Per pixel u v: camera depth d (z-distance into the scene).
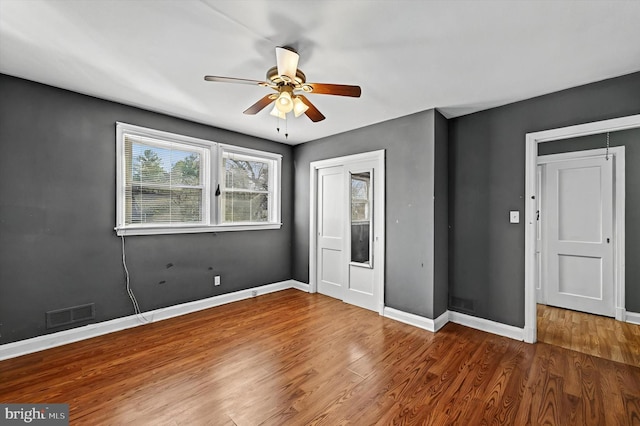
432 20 1.70
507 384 2.11
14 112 2.46
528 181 2.82
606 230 3.45
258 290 4.29
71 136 2.74
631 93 2.33
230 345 2.69
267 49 2.03
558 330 3.07
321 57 2.12
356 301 3.87
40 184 2.59
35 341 2.54
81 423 1.70
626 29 1.76
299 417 1.77
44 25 1.77
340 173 4.13
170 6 1.59
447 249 3.36
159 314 3.30
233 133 3.98
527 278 2.82
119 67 2.29
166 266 3.37
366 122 3.58
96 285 2.89
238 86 2.62
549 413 1.81
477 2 1.54
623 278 3.33
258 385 2.08
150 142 3.28
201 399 1.92
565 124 2.62
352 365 2.36
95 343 2.71
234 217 4.06
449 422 1.74
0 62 2.22
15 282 2.47
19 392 1.97
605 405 1.88
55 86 2.64
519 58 2.12
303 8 1.60
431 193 3.09
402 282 3.33
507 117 2.97
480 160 3.15
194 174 3.65
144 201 3.24
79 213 2.79
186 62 2.22
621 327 3.14
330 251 4.28
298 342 2.76
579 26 1.74
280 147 4.60
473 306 3.19
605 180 3.45
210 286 3.77
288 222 4.73
